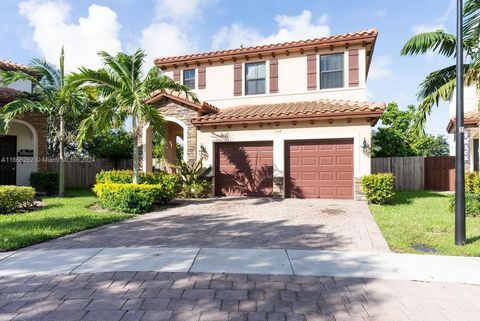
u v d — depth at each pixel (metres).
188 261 5.39
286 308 3.78
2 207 9.85
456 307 3.82
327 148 13.59
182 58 17.75
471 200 9.62
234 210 10.73
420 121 11.76
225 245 6.44
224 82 17.47
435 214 9.84
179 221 8.91
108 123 12.26
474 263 5.36
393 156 20.64
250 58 17.06
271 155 14.41
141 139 16.17
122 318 3.51
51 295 4.11
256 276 4.76
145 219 9.23
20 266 5.18
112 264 5.25
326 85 15.96
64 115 14.57
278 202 12.58
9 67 16.42
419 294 4.18
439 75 11.88
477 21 9.92
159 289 4.28
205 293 4.16
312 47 15.80
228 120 14.22
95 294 4.12
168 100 15.70
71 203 12.08
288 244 6.53
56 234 7.12
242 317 3.55
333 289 4.32
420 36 11.22
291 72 16.41
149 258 5.55
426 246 6.51
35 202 11.97
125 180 13.41
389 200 12.34
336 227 8.06
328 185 13.57
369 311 3.71
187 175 14.09
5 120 12.48
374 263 5.34
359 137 12.99
